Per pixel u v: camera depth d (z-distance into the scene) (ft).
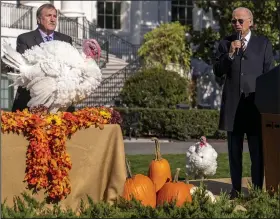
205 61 69.21
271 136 20.63
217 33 66.95
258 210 17.11
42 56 18.44
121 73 69.97
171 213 16.37
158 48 69.87
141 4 86.99
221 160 38.50
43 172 17.38
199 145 23.18
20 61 18.62
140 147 48.65
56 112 18.89
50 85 18.39
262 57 22.54
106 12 87.40
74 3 80.64
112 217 16.20
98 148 18.52
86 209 16.89
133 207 17.31
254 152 22.57
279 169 20.42
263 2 60.80
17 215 15.44
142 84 60.75
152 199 19.03
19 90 21.25
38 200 17.60
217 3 65.77
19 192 17.40
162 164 21.09
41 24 22.57
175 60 70.23
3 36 66.90
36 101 18.62
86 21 79.71
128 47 82.48
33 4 74.54
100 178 18.63
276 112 20.31
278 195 18.83
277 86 20.26
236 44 22.03
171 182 19.65
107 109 19.25
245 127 22.52
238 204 19.56
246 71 22.39
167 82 60.75
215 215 16.25
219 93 76.33
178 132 55.47
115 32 86.79
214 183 26.66
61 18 75.10
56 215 16.26
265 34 60.39
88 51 19.27
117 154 18.72
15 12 71.36
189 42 70.49
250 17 22.68
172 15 88.38
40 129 17.39
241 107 22.44
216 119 56.39
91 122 18.31
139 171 32.89
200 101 75.82
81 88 18.79
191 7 88.28
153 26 87.35
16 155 17.35
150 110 56.85
